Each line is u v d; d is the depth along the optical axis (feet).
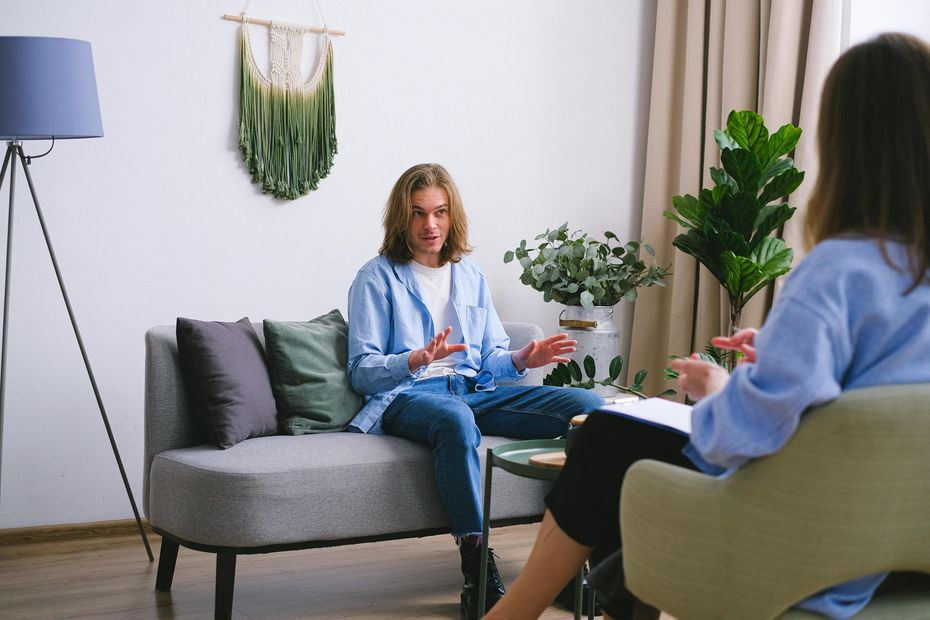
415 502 8.13
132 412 10.68
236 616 7.96
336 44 11.69
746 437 3.92
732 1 12.61
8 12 9.95
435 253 9.51
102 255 10.47
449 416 8.13
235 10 11.05
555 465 6.06
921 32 11.58
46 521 10.26
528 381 10.18
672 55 13.65
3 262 9.98
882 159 4.02
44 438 10.23
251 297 11.28
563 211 13.48
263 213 11.32
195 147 10.91
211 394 8.17
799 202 11.71
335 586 8.82
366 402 9.12
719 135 11.09
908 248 3.94
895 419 3.71
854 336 3.90
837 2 11.47
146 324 10.72
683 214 11.55
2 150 9.97
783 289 4.03
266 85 11.21
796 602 3.99
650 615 5.21
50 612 8.00
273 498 7.47
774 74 11.89
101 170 10.44
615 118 13.82
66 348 10.32
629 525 4.43
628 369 13.94
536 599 5.06
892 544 3.95
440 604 8.34
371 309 9.16
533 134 13.16
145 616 7.92
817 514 3.82
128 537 10.53
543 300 13.30
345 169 11.82
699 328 12.91
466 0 12.56
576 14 13.41
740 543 4.00
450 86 12.50
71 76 8.79
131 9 10.52
